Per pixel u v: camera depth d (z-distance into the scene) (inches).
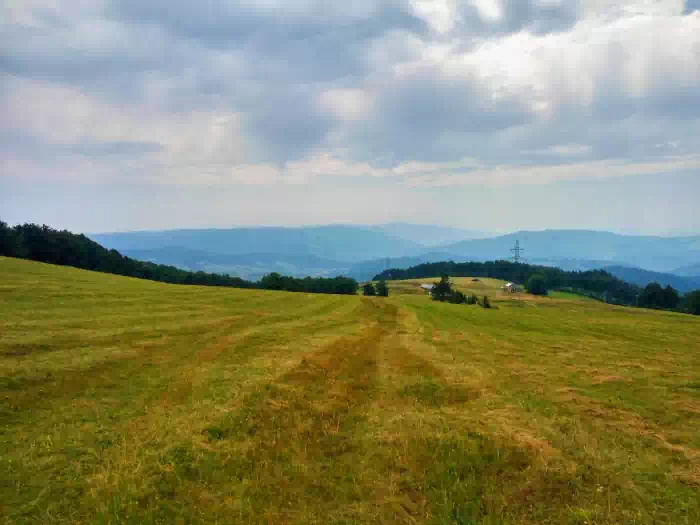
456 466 352.5
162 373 556.4
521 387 587.8
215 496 298.4
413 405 495.8
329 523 281.0
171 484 305.9
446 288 3941.9
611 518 294.5
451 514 296.7
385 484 325.7
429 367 698.2
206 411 426.6
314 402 477.4
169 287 1798.7
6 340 626.8
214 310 1197.1
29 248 3181.6
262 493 305.7
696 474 355.3
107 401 450.0
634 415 490.6
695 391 596.4
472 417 455.2
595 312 2763.3
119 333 767.1
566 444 398.9
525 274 6919.3
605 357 885.2
